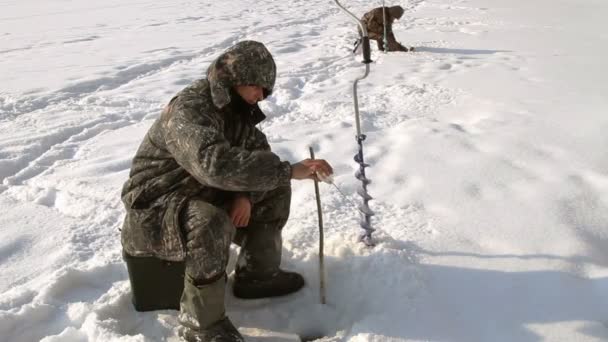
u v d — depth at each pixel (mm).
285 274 2730
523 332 2383
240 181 2096
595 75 6957
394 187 3855
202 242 2201
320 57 8578
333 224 3303
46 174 4352
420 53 8852
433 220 3344
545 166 4055
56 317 2559
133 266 2488
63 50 9531
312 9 15258
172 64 8469
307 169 2238
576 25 11727
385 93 6402
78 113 5922
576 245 2988
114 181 4148
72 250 3184
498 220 3309
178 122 2154
